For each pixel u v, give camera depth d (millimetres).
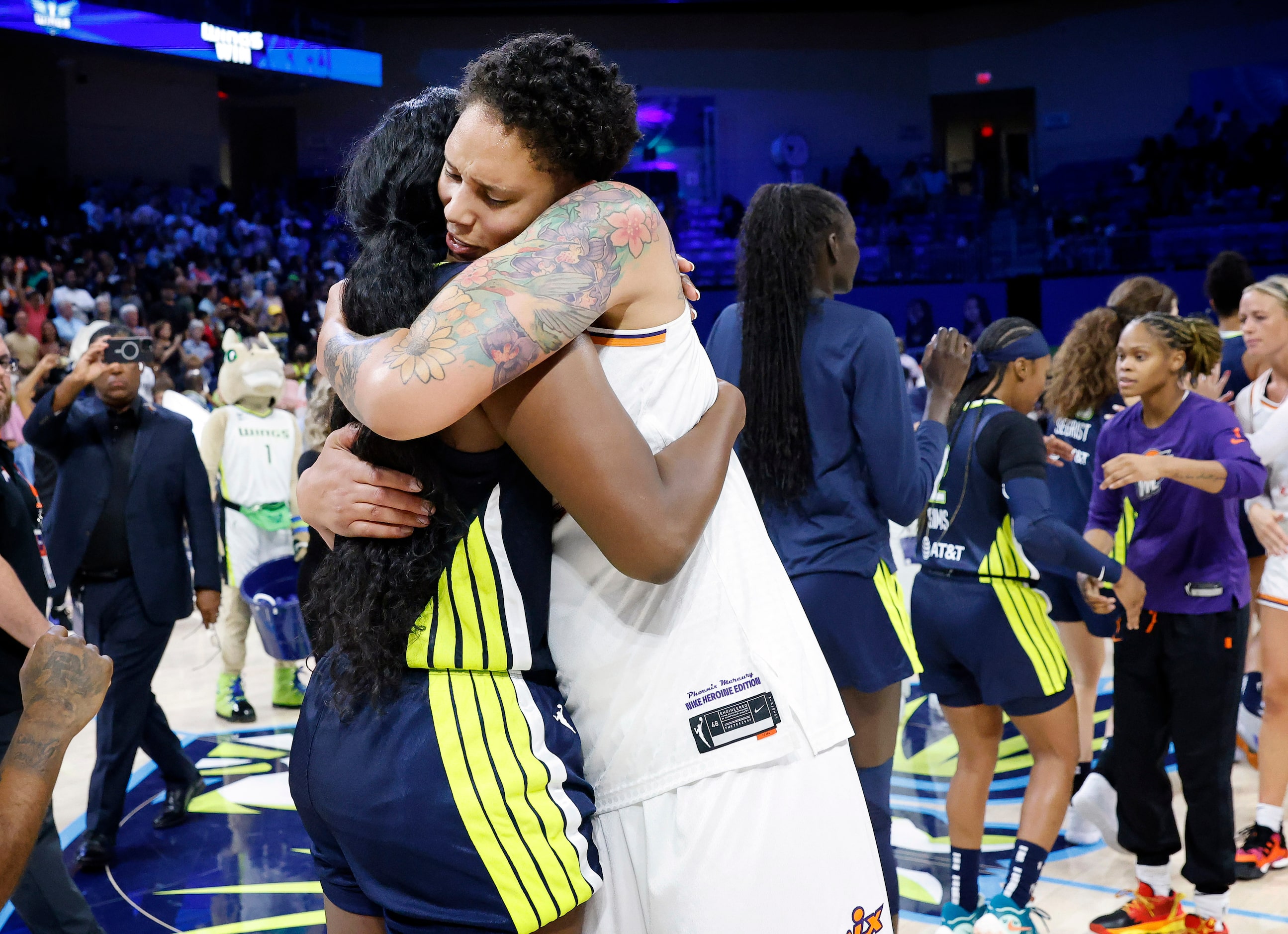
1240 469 2494
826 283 2121
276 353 4902
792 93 17781
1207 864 2621
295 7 13984
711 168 17703
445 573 1078
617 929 1175
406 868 1057
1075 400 3578
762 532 1256
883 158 18031
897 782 3672
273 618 3674
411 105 1164
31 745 1273
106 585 3330
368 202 1146
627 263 1062
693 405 1157
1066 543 2377
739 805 1139
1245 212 14648
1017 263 14164
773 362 2074
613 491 1021
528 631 1115
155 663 3396
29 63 14016
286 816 3633
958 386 2328
